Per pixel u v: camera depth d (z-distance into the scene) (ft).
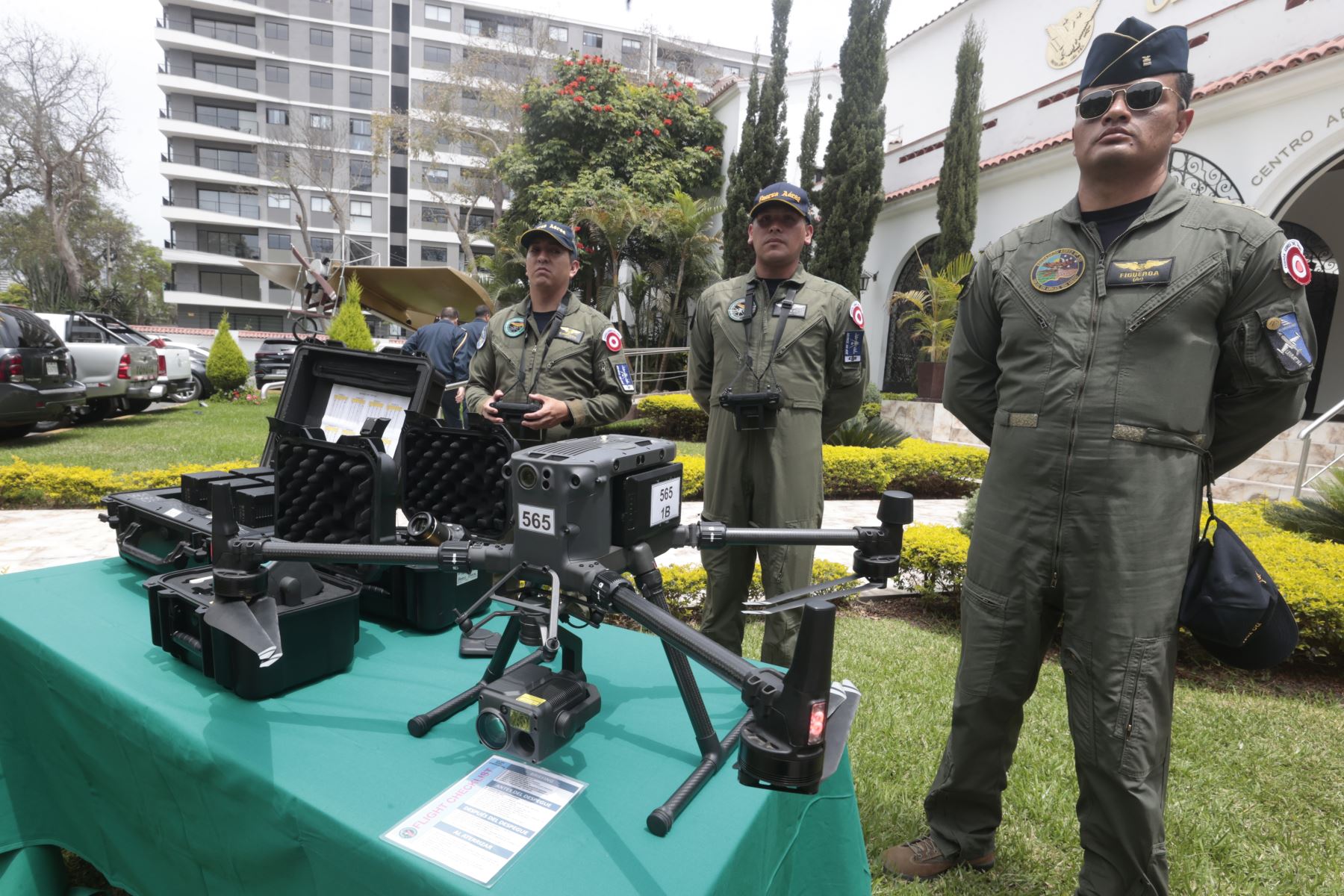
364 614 5.51
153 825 4.18
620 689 4.47
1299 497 19.40
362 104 131.54
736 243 41.37
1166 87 4.63
